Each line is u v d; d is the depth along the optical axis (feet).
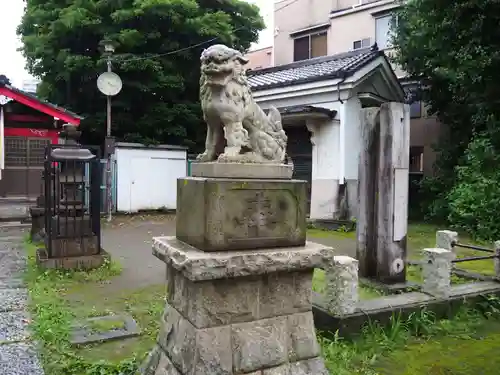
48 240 23.02
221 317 8.96
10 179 47.09
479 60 32.07
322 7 63.10
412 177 52.60
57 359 12.60
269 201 9.39
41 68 51.03
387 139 20.62
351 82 39.68
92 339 14.10
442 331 16.28
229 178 9.31
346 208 41.14
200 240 9.08
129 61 46.19
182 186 10.19
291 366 9.59
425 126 52.60
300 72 49.34
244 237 9.15
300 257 9.34
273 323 9.48
